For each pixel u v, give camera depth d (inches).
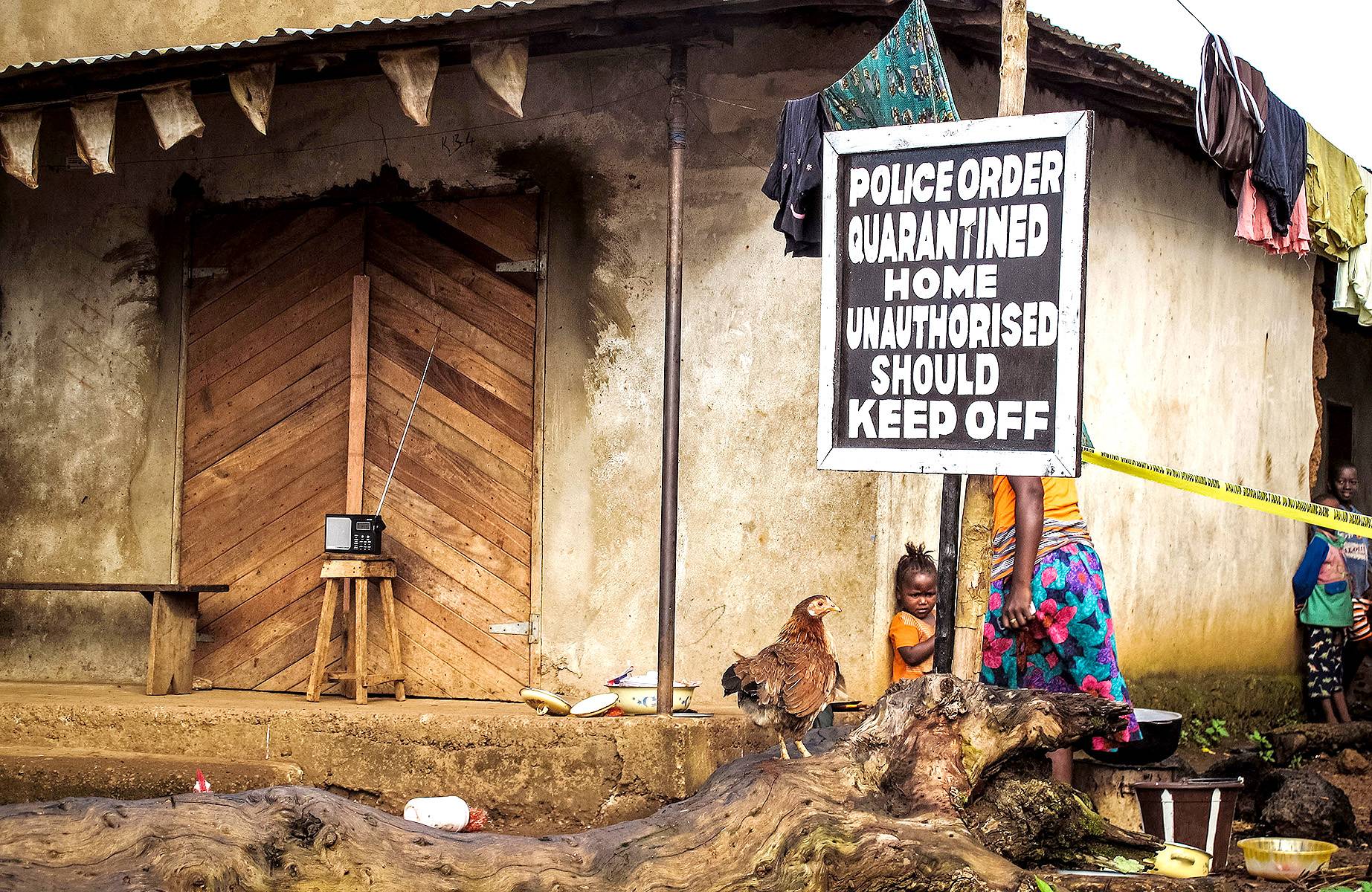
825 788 165.8
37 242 307.6
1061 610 200.8
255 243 291.4
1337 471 388.8
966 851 155.4
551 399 270.1
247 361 291.0
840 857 154.6
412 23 226.7
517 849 159.5
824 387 165.6
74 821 149.5
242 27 311.7
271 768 239.0
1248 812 246.8
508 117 274.4
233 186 293.0
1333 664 371.6
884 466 163.6
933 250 162.6
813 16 245.3
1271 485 382.0
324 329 285.7
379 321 281.7
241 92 239.8
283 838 152.5
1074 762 219.6
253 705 251.3
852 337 165.6
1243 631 364.8
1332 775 318.3
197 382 294.4
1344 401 457.7
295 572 284.5
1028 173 159.0
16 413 307.7
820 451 165.9
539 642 268.5
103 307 301.9
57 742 254.4
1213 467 352.2
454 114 277.7
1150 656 321.7
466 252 276.7
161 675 270.7
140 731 250.7
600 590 266.2
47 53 327.0
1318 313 410.6
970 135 160.9
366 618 267.6
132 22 320.2
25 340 307.9
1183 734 329.1
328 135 286.4
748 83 258.4
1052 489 206.2
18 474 306.7
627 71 267.4
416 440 278.4
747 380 258.5
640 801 228.2
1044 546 203.0
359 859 153.0
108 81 249.9
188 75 244.1
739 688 198.8
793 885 155.1
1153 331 325.4
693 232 261.7
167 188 297.9
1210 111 244.5
